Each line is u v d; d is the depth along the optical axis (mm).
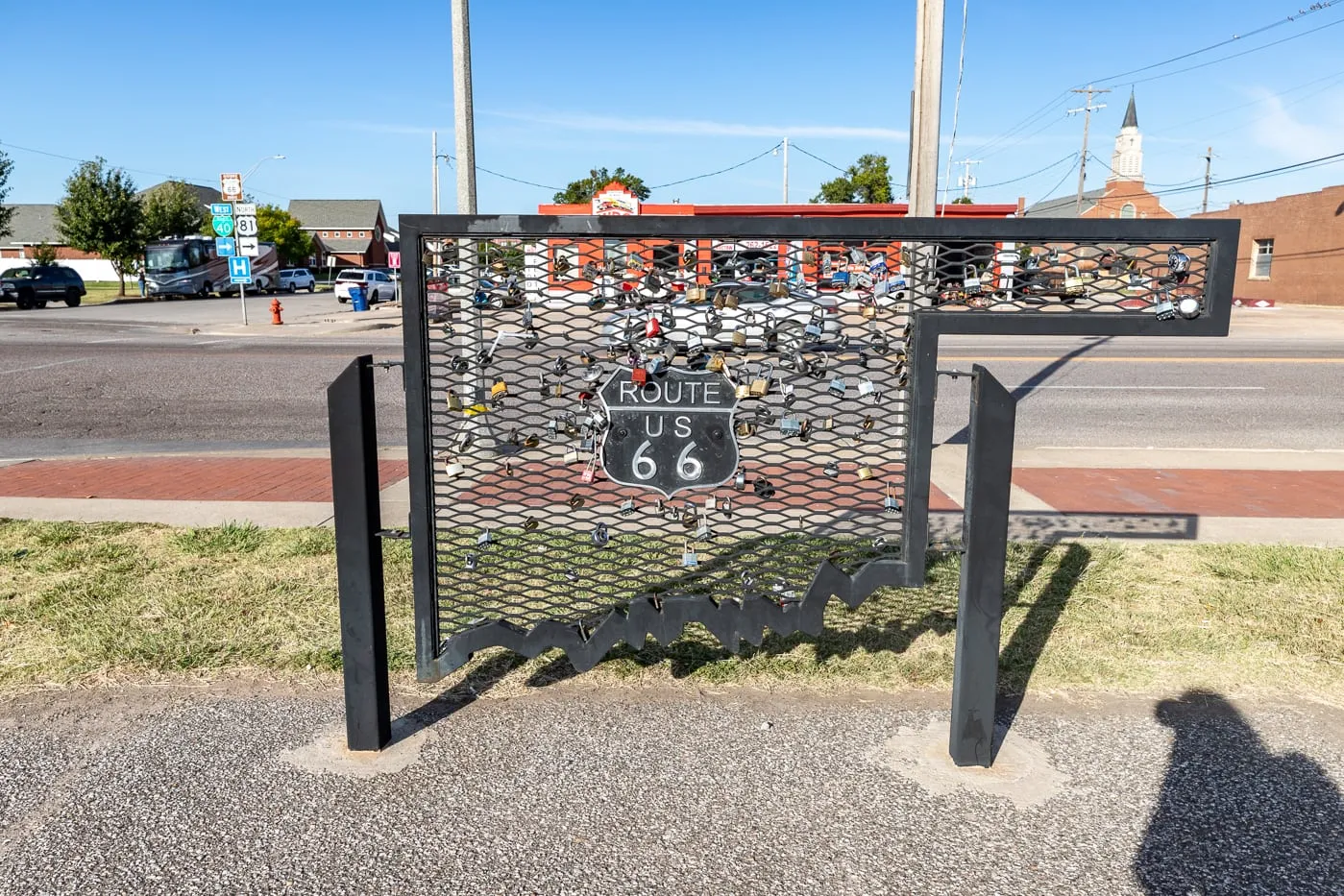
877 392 3104
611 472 3176
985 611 3008
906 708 3537
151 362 15984
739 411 3129
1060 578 4824
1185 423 10281
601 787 2996
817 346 3062
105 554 5145
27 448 8898
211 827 2771
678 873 2580
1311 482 7188
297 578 4785
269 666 3832
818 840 2727
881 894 2500
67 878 2535
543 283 3021
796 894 2500
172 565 4980
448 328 3053
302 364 15820
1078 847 2697
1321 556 5141
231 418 10648
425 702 3568
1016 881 2553
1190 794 2963
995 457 2916
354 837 2729
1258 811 2873
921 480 3043
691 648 4008
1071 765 3135
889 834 2760
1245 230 44281
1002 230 2787
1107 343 19156
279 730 3348
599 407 3148
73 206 44438
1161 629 4191
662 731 3355
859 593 3133
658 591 3416
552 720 3430
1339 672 3797
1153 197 57938
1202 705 3553
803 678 3764
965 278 2922
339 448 3008
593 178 45062
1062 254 2869
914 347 2959
